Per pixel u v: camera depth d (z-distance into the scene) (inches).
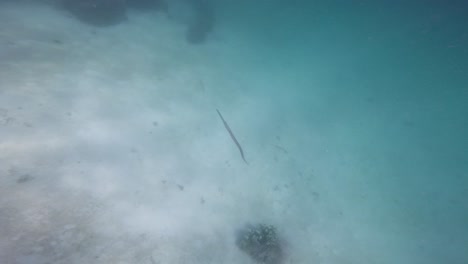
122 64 334.3
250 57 581.0
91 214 163.5
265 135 349.4
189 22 603.2
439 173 383.2
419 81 700.7
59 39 319.0
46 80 239.5
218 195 238.4
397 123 489.7
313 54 765.3
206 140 287.9
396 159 395.9
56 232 143.9
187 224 198.5
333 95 538.6
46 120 200.8
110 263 147.6
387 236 280.5
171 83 348.2
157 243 173.5
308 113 446.9
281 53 690.2
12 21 308.2
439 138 461.4
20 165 162.6
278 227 243.4
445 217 318.0
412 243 280.5
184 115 303.1
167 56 416.2
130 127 245.1
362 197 319.0
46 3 392.5
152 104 291.3
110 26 422.9
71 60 289.0
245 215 237.0
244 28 776.9
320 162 349.4
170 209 200.5
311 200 288.7
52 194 158.9
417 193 344.2
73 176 176.2
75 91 246.7
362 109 513.7
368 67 756.6
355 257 247.9
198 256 183.9
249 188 264.5
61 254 136.9
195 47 504.1
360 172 355.9
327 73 642.2
